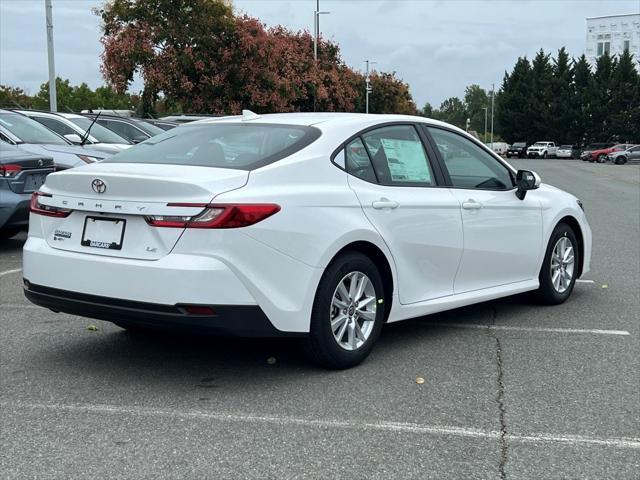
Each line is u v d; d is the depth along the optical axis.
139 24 27.58
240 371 4.93
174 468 3.51
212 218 4.21
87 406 4.29
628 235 12.20
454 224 5.63
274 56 30.39
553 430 4.01
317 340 4.71
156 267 4.22
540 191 6.82
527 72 86.62
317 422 4.07
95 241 4.54
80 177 4.60
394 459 3.63
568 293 7.08
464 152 6.07
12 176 8.86
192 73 28.53
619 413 4.26
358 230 4.83
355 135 5.18
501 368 5.05
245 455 3.65
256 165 4.61
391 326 6.16
